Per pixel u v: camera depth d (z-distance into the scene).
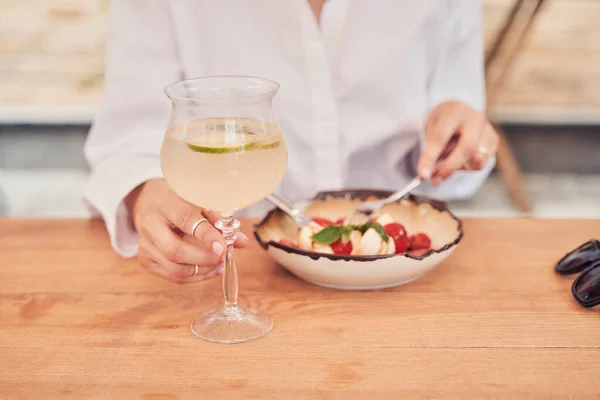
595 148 3.87
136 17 1.45
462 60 1.64
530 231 1.22
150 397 0.72
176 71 1.48
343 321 0.89
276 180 0.83
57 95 3.80
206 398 0.72
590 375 0.76
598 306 0.92
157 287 1.00
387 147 1.61
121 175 1.12
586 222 1.26
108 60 1.46
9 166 3.89
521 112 3.81
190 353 0.81
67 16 3.64
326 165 1.59
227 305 0.90
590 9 3.58
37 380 0.75
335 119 1.56
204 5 1.46
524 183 3.72
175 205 0.95
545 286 0.99
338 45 1.53
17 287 1.00
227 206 0.83
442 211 1.12
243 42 1.50
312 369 0.77
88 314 0.91
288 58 1.51
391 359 0.79
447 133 1.19
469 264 1.07
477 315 0.90
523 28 2.88
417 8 1.49
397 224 1.04
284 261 0.97
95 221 1.28
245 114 0.79
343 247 1.00
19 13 3.63
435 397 0.71
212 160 0.78
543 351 0.81
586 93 3.77
